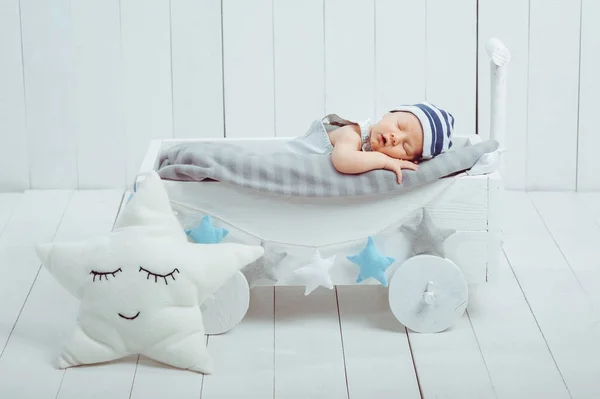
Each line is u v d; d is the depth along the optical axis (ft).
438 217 6.77
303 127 10.05
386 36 9.79
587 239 8.83
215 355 6.70
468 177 6.70
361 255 6.77
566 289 7.75
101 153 10.12
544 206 9.75
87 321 6.45
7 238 8.89
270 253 6.82
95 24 9.73
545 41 9.82
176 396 6.15
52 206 9.75
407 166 6.63
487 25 9.77
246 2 9.70
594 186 10.17
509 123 10.05
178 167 6.72
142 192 6.48
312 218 6.75
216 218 6.77
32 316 7.30
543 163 10.16
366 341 6.89
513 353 6.68
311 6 9.71
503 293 7.68
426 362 6.57
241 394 6.18
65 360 6.49
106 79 9.88
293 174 6.60
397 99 9.97
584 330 7.02
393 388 6.24
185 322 6.40
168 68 9.87
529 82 9.93
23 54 9.79
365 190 6.60
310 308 7.43
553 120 10.03
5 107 9.95
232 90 9.95
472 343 6.84
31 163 10.12
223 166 6.66
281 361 6.61
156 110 9.98
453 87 9.93
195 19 9.74
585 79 9.90
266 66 9.87
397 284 6.86
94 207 9.73
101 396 6.15
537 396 6.11
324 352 6.73
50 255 6.46
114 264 6.33
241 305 6.88
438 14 9.75
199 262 6.41
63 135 10.05
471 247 6.84
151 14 9.71
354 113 10.02
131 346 6.47
